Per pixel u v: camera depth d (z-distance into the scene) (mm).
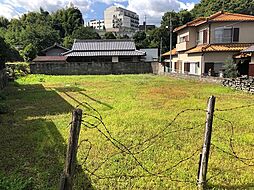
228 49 21609
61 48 41250
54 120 7906
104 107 9852
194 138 6199
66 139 6039
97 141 5906
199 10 48781
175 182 4141
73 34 56500
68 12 65500
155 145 5699
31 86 17359
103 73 30297
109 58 34531
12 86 16953
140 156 5109
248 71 19766
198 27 25812
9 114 8766
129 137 6227
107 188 3949
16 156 5074
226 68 19359
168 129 6875
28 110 9461
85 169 4484
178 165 4742
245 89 14320
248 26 22797
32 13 65250
